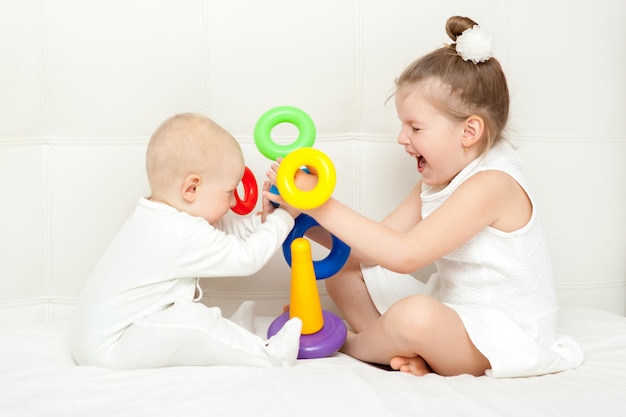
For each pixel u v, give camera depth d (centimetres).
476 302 106
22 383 84
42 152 121
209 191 102
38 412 75
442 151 105
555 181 132
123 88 120
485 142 107
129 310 97
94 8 118
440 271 113
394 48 126
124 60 120
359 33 125
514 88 130
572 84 132
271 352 94
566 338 102
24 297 122
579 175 133
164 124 103
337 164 127
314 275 103
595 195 134
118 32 119
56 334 108
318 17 123
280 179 92
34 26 118
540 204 132
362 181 129
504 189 101
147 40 120
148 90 121
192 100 123
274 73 123
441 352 94
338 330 105
